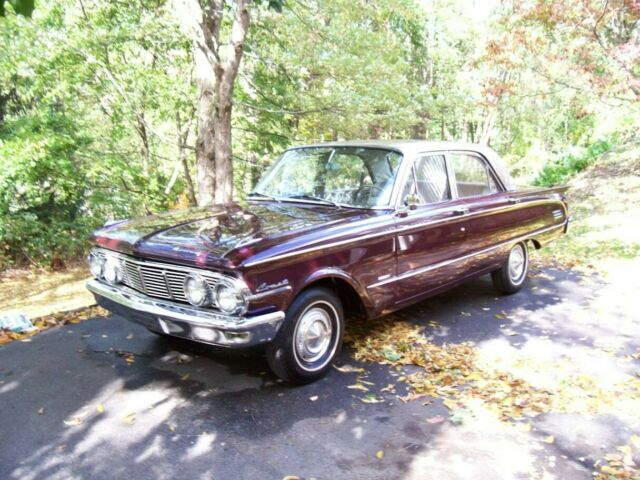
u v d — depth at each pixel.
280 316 3.55
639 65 9.80
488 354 4.53
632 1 9.11
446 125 31.97
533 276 7.13
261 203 4.88
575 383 4.00
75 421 3.38
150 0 11.34
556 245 8.77
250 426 3.37
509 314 5.58
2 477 2.83
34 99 11.53
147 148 13.05
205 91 9.05
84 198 9.73
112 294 4.11
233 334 3.39
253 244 3.51
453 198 5.14
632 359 4.44
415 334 4.94
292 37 12.59
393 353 4.48
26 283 7.50
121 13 11.12
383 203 4.45
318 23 12.66
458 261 5.16
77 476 2.86
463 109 17.42
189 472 2.91
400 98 13.52
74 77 10.72
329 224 4.00
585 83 10.16
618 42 10.60
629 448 3.16
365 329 5.06
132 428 3.32
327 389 3.88
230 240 3.62
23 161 8.22
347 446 3.18
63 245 8.77
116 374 4.05
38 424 3.35
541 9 9.73
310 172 5.04
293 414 3.52
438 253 4.89
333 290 4.22
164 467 2.95
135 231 4.12
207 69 9.01
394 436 3.29
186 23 8.42
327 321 4.03
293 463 3.01
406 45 23.05
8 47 9.88
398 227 4.42
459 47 29.34
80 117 11.29
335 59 12.30
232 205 4.86
